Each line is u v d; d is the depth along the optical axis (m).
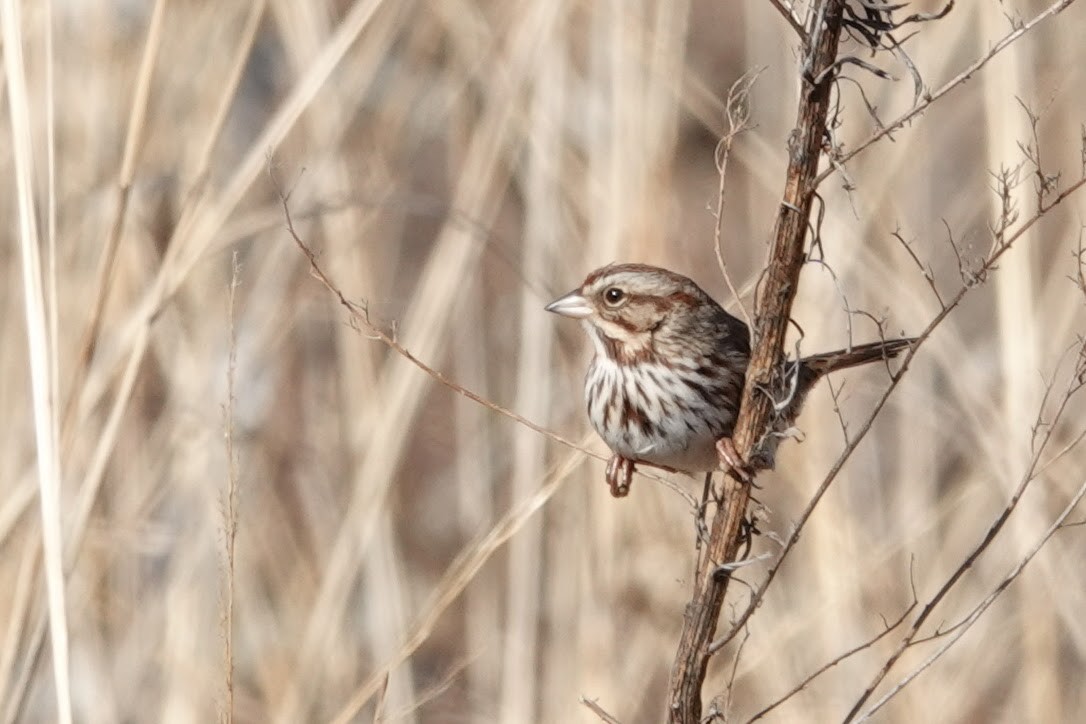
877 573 11.78
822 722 11.02
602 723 10.85
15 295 11.32
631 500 11.26
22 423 11.23
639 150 11.14
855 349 8.63
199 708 11.11
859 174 11.62
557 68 11.36
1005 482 11.22
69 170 11.44
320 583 11.84
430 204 11.32
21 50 8.60
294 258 11.85
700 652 6.84
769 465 7.12
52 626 7.91
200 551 11.38
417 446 14.31
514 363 13.25
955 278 13.70
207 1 11.88
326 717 11.15
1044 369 11.49
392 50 13.06
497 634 12.29
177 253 9.64
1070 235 11.80
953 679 11.48
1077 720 11.84
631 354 9.09
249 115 12.58
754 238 12.50
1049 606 11.34
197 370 11.63
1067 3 6.20
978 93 13.73
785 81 12.41
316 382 12.50
